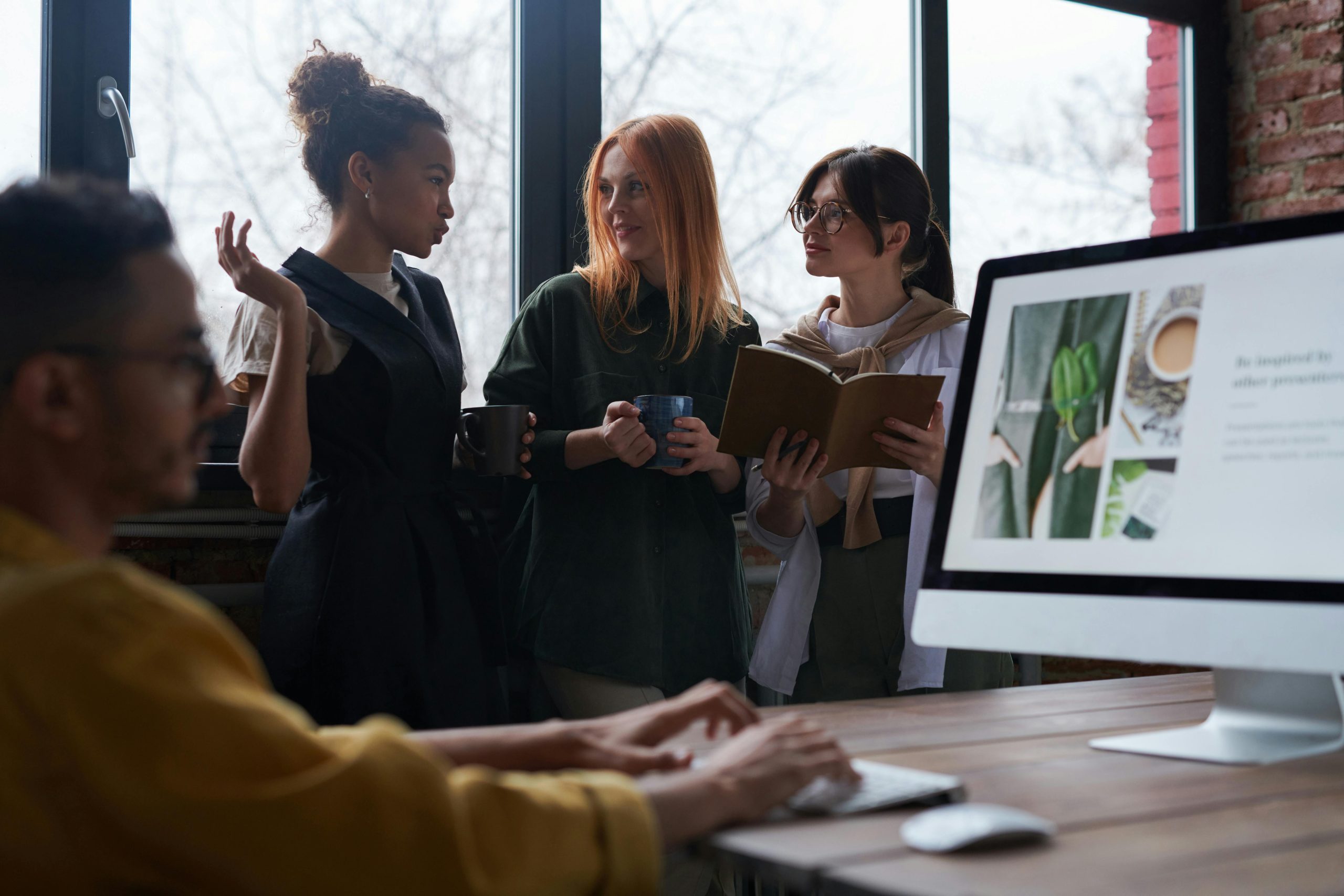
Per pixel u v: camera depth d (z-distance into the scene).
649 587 1.82
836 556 1.91
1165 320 1.10
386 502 1.62
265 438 1.51
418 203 1.71
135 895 0.57
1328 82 2.98
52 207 0.63
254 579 1.97
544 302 1.90
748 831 0.77
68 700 0.55
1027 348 1.19
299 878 0.56
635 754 0.88
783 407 1.62
